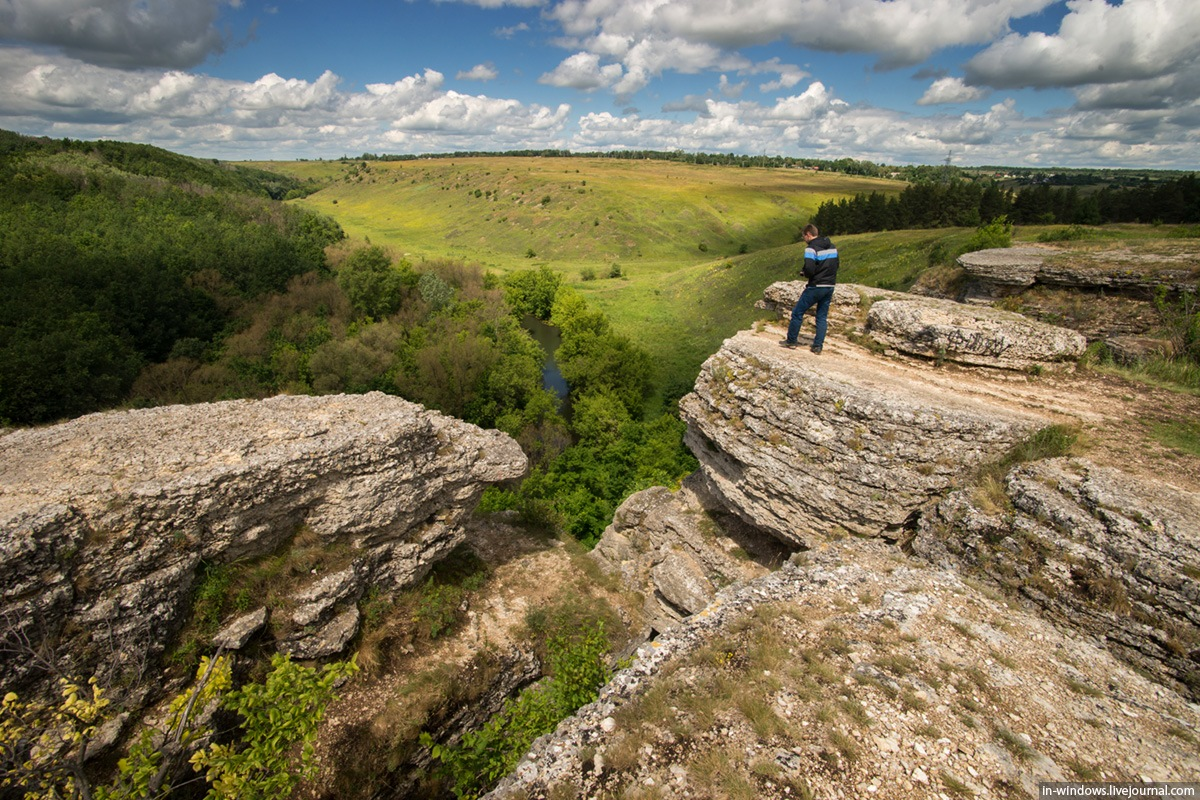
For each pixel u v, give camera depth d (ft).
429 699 39.04
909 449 30.94
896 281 152.15
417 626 43.57
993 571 26.12
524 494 93.76
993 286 68.95
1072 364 40.78
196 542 32.12
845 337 45.96
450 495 46.78
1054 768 17.38
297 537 37.68
